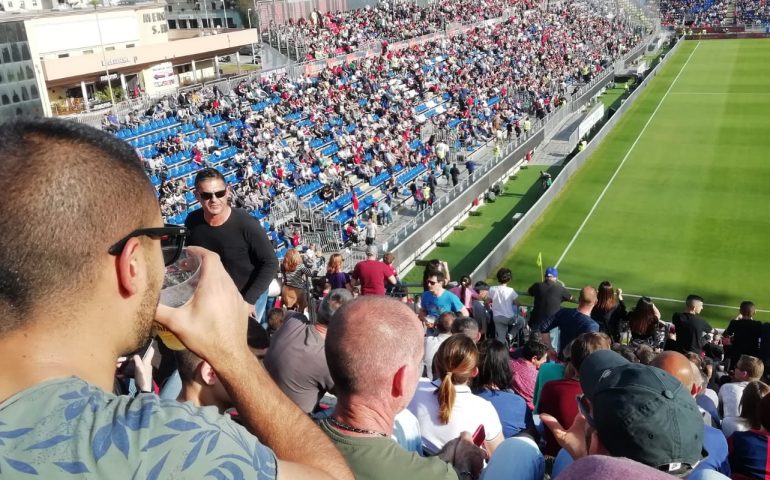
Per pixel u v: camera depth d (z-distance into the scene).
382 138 39.00
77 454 1.19
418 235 28.81
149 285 1.47
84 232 1.32
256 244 5.54
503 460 3.34
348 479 1.69
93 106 43.78
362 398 2.71
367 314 2.76
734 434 5.18
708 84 59.66
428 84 50.81
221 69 61.28
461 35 65.12
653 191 35.56
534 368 7.66
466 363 4.88
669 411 2.53
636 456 2.55
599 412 2.69
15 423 1.21
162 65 51.00
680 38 83.00
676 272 26.73
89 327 1.35
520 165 41.91
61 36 45.44
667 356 5.21
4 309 1.28
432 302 11.16
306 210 29.25
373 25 62.62
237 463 1.29
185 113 34.94
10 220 1.27
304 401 4.90
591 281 26.34
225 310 1.72
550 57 66.44
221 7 61.38
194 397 2.89
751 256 27.61
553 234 30.83
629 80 65.38
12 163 1.30
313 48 55.16
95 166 1.35
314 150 34.84
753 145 41.88
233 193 28.47
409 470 2.63
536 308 13.88
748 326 12.66
